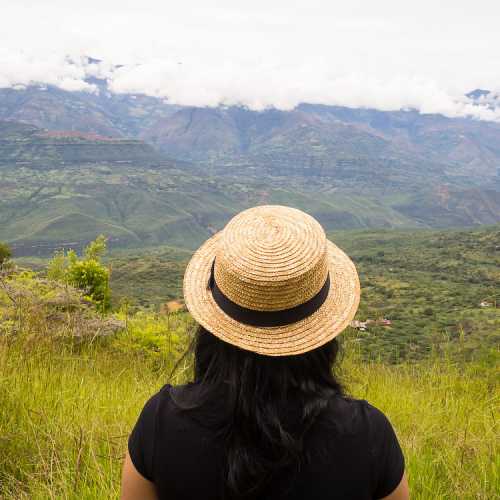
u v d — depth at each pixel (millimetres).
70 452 2928
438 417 4039
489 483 2873
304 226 1412
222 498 1321
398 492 1371
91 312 7805
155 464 1364
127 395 4199
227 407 1309
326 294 1423
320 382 1379
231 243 1392
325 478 1288
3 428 3135
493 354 5035
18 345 4449
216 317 1392
